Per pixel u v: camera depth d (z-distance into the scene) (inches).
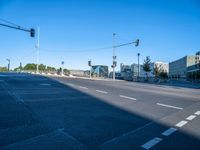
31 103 400.5
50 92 577.6
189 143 218.5
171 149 199.9
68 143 202.4
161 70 4434.1
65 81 1031.0
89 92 618.2
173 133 250.7
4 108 346.9
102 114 333.7
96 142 209.2
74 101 446.9
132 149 195.3
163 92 770.8
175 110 402.9
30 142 200.8
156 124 289.0
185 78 5634.8
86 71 2758.4
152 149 197.5
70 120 287.6
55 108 363.6
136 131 251.8
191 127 281.3
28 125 255.1
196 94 791.1
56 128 248.2
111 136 229.0
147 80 2628.0
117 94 605.6
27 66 3836.1
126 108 395.5
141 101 495.5
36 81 941.8
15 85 732.7
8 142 199.0
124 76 2901.1
